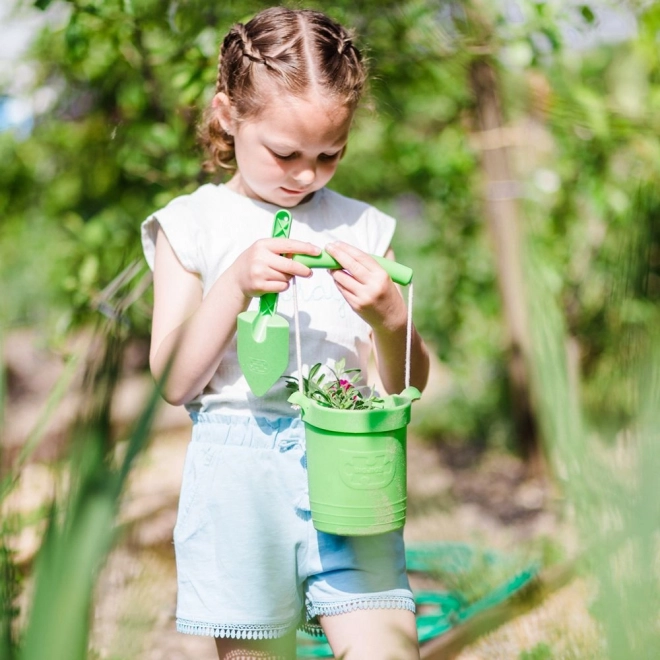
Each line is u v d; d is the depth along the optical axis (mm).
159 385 872
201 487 1809
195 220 1923
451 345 4727
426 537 3451
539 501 3773
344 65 1816
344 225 2031
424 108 4141
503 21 3291
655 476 875
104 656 1096
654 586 906
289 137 1770
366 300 1661
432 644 2346
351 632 1728
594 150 3619
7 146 3879
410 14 3256
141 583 964
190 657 2498
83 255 3574
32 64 3658
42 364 5289
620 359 947
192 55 2977
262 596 1771
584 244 3607
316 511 1613
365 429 1549
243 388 1812
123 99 3307
